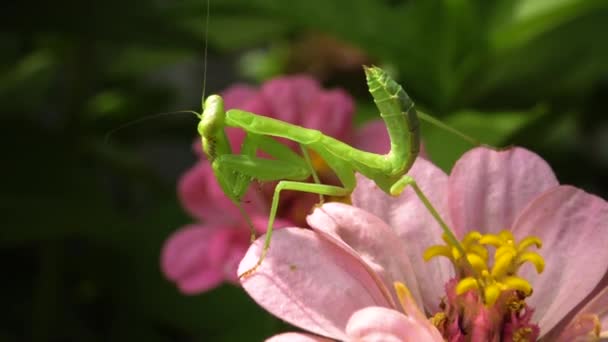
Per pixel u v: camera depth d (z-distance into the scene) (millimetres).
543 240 279
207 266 323
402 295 254
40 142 361
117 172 390
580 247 278
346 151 279
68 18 347
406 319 252
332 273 264
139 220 369
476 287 271
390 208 283
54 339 376
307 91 338
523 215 279
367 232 272
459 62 352
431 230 282
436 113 357
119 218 361
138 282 369
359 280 265
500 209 283
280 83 338
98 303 386
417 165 287
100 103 425
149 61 424
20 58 408
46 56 399
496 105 374
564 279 278
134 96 425
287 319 260
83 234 365
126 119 415
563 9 348
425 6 346
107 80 444
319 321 260
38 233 354
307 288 263
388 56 349
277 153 284
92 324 385
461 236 283
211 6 345
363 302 264
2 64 406
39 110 438
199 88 534
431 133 328
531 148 331
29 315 391
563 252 279
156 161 515
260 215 324
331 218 271
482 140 324
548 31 368
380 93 273
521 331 274
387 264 273
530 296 279
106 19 348
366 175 279
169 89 439
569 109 372
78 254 386
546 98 373
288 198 329
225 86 533
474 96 360
